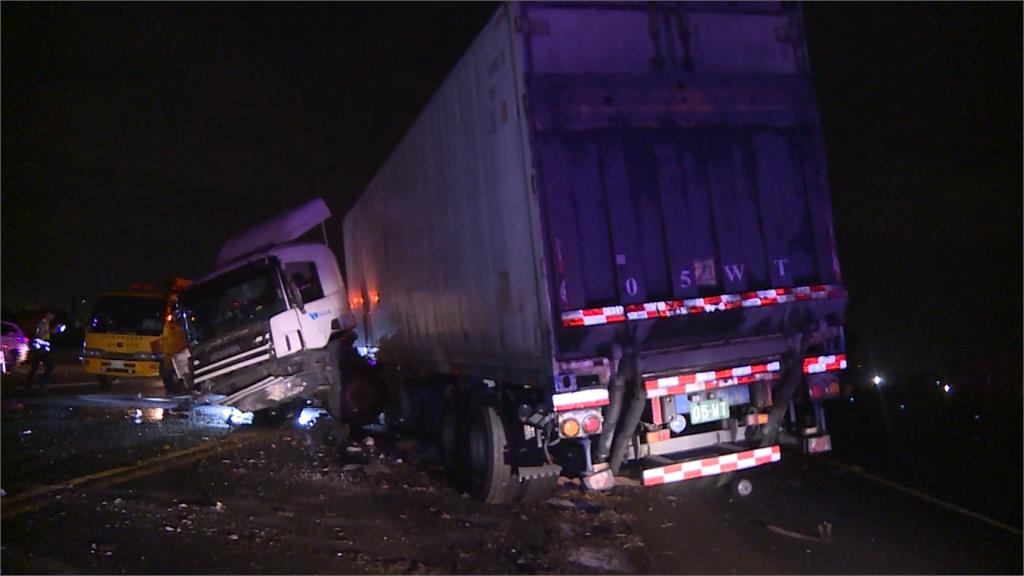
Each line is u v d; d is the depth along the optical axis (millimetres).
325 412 14273
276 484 8617
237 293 12414
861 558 6148
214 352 12289
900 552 6266
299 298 12336
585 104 6500
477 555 6281
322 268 12930
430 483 8898
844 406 14047
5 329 23969
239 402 12344
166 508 7469
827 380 7172
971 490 8109
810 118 7109
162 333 19828
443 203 8898
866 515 7301
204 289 12406
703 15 6965
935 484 8398
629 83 6637
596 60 6625
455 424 8875
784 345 6875
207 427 13328
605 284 6379
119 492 8125
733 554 6281
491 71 7082
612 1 6723
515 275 6887
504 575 5840
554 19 6578
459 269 8500
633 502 7898
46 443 11266
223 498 7930
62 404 16516
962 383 14742
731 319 6637
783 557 6203
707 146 6781
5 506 7535
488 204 7430
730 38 7012
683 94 6770
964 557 6141
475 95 7547
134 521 7027
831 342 7207
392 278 11977
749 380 6844
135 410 15461
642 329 6375
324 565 5980
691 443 7117
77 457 10164
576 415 6438
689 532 6871
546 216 6309
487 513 7574
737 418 7242
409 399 11609
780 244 6883
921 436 11359
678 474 6781
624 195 6504
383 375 13125
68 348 33969
